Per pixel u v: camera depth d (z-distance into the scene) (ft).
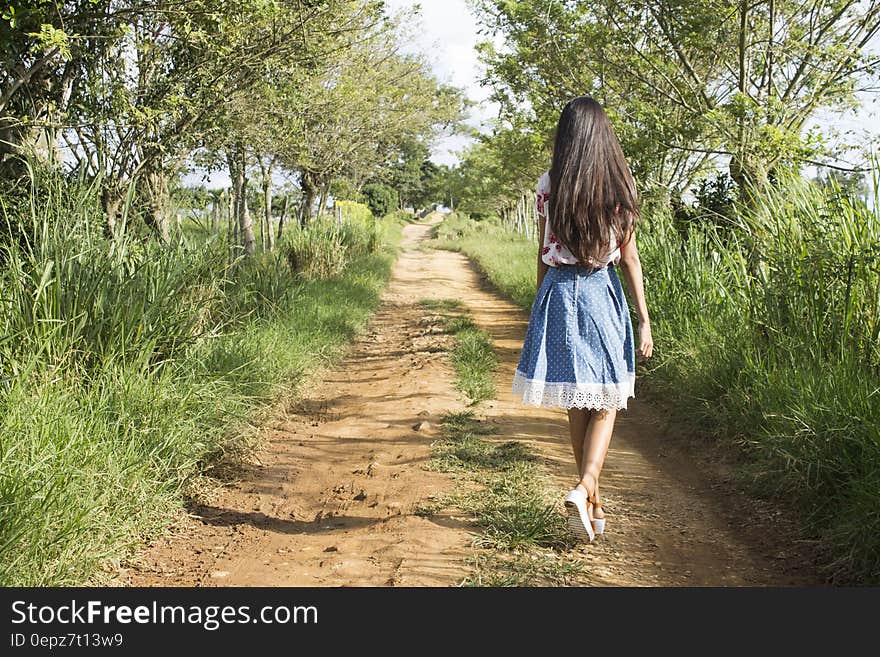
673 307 26.89
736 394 18.84
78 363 15.84
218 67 28.45
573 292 11.74
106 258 17.71
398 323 44.06
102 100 25.20
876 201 18.28
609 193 11.50
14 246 16.93
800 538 13.37
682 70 38.91
